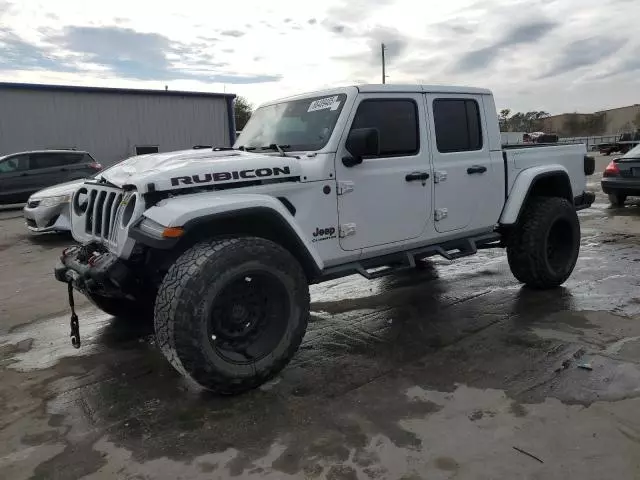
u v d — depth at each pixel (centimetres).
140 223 319
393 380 348
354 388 338
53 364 396
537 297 511
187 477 252
